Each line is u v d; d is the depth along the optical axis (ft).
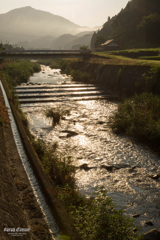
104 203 20.02
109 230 17.01
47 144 49.06
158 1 410.72
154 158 43.45
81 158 43.24
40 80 153.07
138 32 383.04
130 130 54.13
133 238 17.58
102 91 109.60
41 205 20.54
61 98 95.66
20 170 26.94
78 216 18.84
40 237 16.16
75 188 31.48
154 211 28.35
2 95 77.20
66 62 248.93
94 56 197.77
